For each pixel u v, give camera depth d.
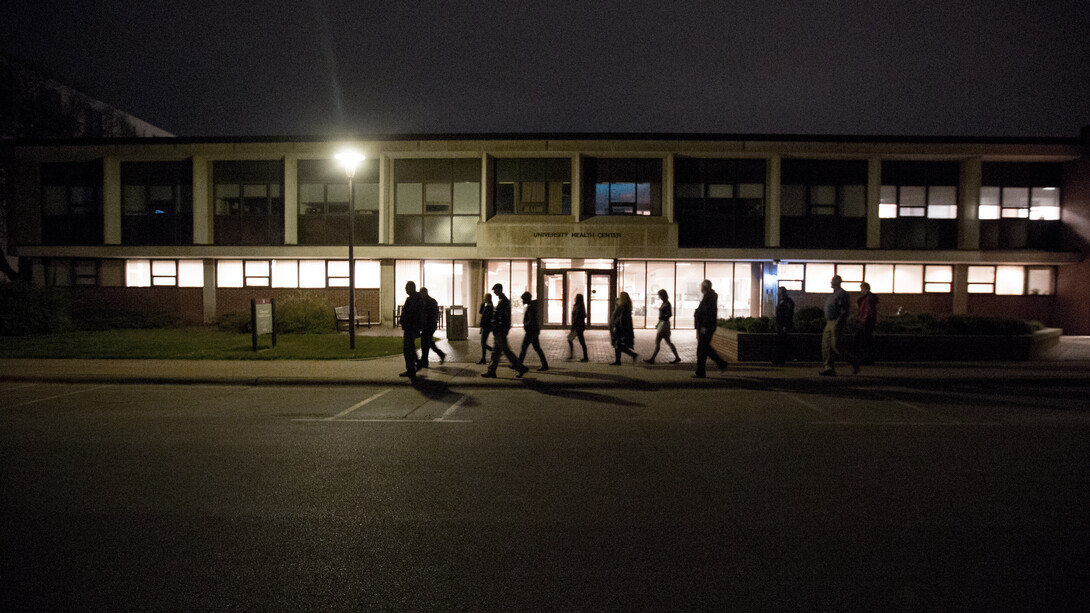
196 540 4.00
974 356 13.74
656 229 22.14
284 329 19.61
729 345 14.02
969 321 14.32
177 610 3.10
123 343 16.14
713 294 11.29
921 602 3.21
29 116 27.33
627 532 4.18
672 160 22.16
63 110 29.45
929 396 9.92
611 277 22.56
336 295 23.75
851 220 22.86
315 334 19.33
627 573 3.55
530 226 22.12
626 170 22.67
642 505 4.72
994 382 11.23
